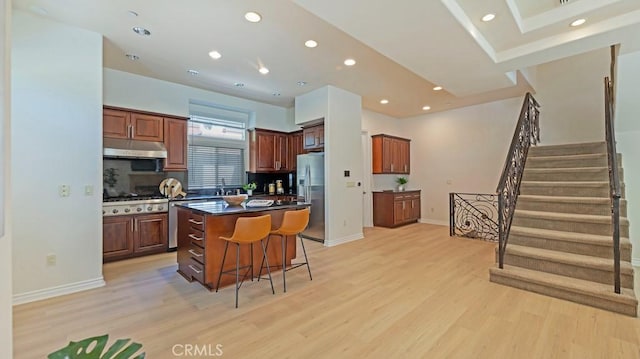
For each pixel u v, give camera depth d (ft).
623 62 10.77
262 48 11.46
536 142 17.40
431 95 18.30
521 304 8.67
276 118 20.62
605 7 8.53
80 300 9.01
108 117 13.47
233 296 9.35
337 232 16.63
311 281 10.68
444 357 6.25
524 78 15.62
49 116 9.32
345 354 6.36
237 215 10.49
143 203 13.71
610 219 10.00
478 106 20.94
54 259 9.37
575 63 17.84
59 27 9.53
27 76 8.98
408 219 22.89
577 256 9.78
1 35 2.87
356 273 11.53
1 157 2.90
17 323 7.61
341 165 16.94
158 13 9.01
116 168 14.61
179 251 11.58
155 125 14.89
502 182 10.77
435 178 23.43
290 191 21.01
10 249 3.10
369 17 8.16
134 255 13.50
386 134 23.77
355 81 15.48
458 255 14.08
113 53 11.89
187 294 9.48
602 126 17.03
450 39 9.45
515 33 10.00
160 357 6.25
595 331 7.16
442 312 8.23
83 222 9.91
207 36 10.51
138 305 8.68
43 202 9.21
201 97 16.80
